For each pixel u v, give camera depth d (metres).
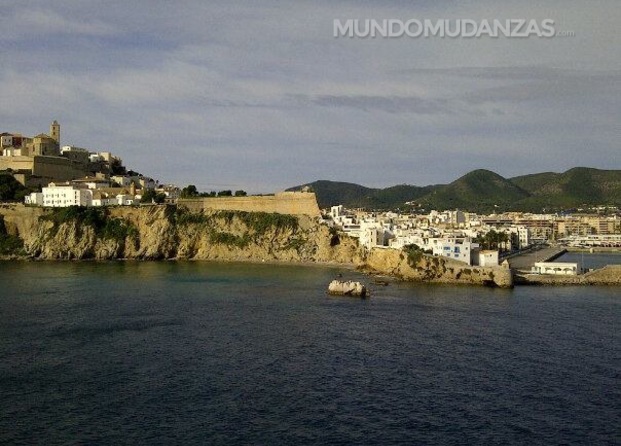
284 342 106.81
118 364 92.19
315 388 82.94
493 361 95.69
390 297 157.75
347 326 120.06
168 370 89.69
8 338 106.56
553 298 156.62
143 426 69.94
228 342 106.25
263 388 82.62
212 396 79.38
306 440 67.00
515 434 69.25
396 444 66.31
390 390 82.44
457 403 78.06
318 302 148.62
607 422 72.69
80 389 81.19
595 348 103.38
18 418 71.81
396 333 114.06
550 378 87.69
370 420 72.50
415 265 195.38
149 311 133.12
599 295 162.88
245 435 68.00
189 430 69.06
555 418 73.69
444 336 111.62
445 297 158.12
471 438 68.06
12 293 156.75
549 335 112.31
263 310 136.50
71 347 101.12
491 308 140.50
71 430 68.75
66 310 132.62
